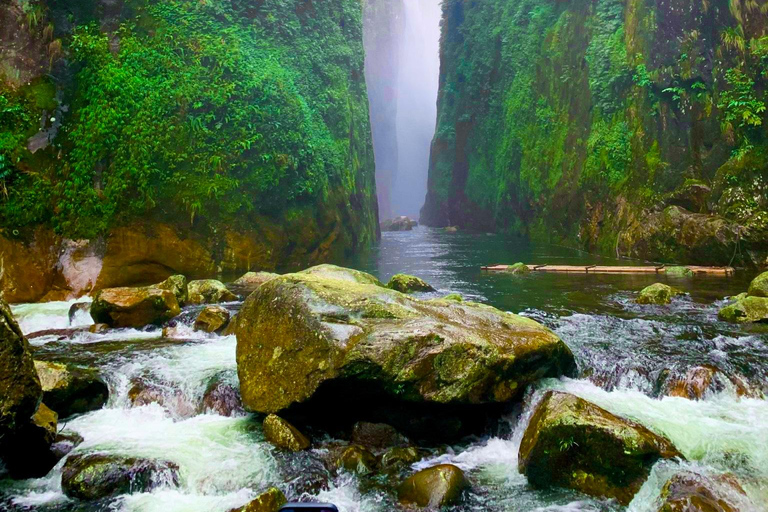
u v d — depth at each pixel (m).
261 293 7.42
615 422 5.53
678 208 17.95
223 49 17.69
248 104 17.75
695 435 5.93
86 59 15.67
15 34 15.05
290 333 6.80
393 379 6.14
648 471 5.32
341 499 5.43
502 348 6.57
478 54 37.56
